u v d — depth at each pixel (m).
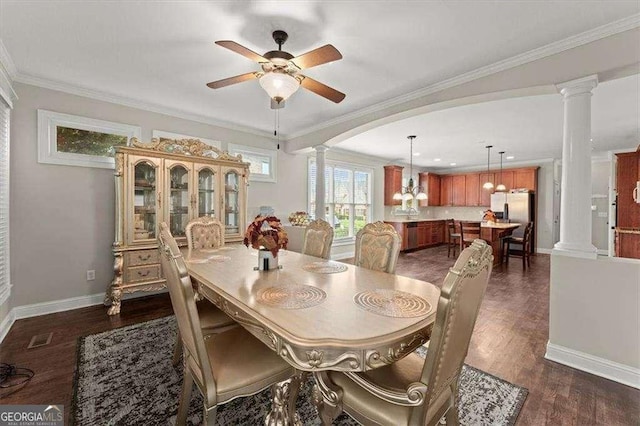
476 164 8.44
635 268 2.06
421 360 1.49
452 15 1.99
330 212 6.61
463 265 1.01
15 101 2.99
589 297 2.23
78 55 2.58
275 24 2.12
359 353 1.12
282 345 1.21
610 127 4.59
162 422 1.63
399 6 1.91
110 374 2.08
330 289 1.72
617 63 2.05
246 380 1.38
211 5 1.93
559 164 7.43
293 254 2.86
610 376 2.12
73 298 3.38
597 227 7.53
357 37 2.26
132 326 2.89
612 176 6.11
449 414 1.36
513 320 3.17
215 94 3.45
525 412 1.77
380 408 1.18
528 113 4.02
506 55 2.49
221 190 4.04
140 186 3.45
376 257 2.37
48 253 3.23
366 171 7.42
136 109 3.77
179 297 1.28
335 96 2.41
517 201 7.41
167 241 1.33
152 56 2.59
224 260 2.51
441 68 2.73
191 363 1.46
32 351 2.39
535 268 5.75
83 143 3.44
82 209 3.43
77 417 1.66
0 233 2.72
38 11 1.98
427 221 8.56
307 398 1.88
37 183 3.15
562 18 2.00
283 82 2.08
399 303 1.50
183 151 3.73
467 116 4.18
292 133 5.18
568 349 2.30
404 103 3.40
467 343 1.28
